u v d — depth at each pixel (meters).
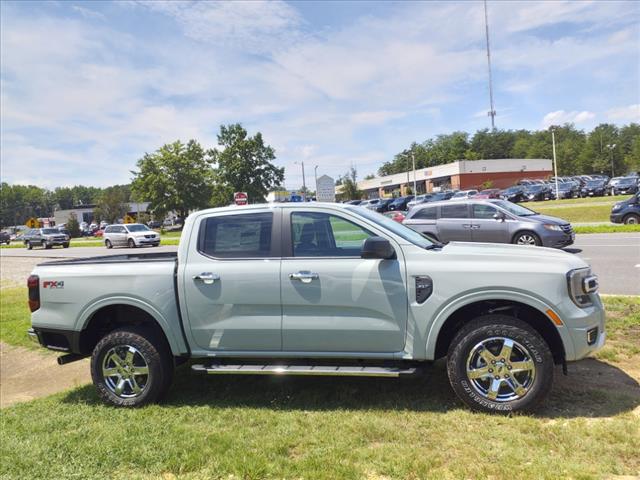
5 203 153.88
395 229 4.42
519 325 3.78
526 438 3.36
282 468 3.16
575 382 4.38
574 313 3.73
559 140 117.50
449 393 4.30
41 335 4.84
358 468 3.10
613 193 41.78
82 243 42.19
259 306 4.23
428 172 91.75
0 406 5.56
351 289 4.05
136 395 4.52
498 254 4.01
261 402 4.41
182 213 63.12
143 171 59.69
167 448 3.53
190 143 60.47
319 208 4.36
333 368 4.07
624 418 3.62
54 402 4.88
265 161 64.31
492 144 122.56
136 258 4.88
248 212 4.46
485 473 2.96
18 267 22.42
